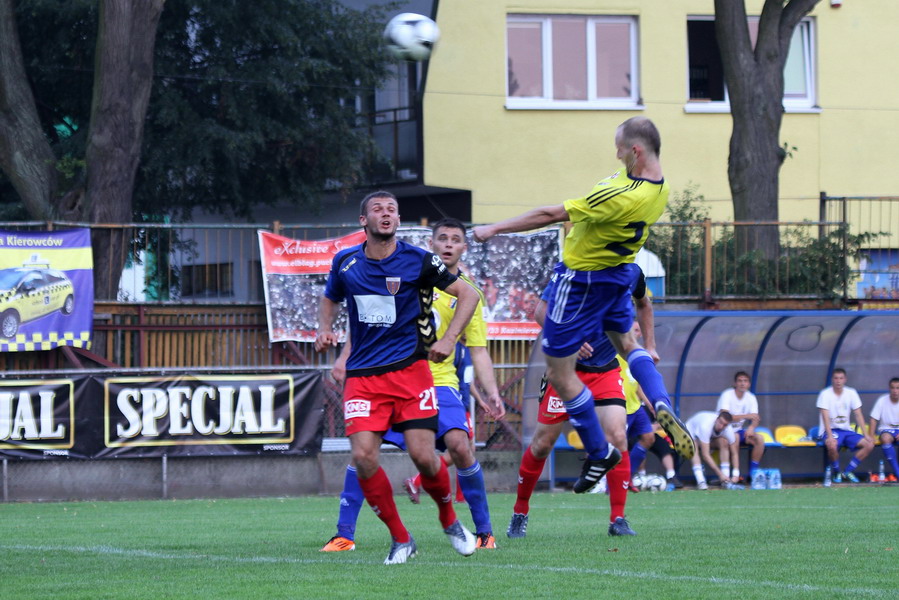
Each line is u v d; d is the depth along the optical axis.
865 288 40.28
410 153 52.34
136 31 39.31
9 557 15.43
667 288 38.72
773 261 39.44
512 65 53.06
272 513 25.66
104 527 21.44
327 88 50.69
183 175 48.19
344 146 51.25
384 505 13.70
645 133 14.28
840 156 55.06
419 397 13.14
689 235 39.00
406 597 10.89
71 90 49.88
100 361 34.50
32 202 40.75
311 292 35.91
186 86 48.97
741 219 42.69
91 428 31.61
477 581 12.09
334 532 19.81
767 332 36.69
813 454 37.41
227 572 13.21
